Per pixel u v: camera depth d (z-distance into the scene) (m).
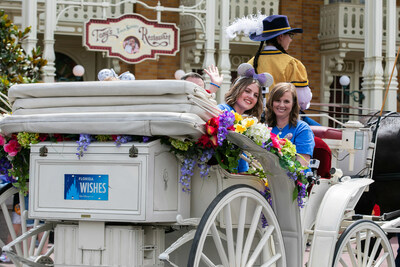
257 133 6.22
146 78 22.41
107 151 6.03
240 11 22.73
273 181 6.75
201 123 5.88
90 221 6.15
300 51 24.30
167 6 22.59
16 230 10.46
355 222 7.51
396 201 9.52
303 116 9.30
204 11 16.95
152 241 6.29
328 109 24.45
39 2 20.11
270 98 7.35
